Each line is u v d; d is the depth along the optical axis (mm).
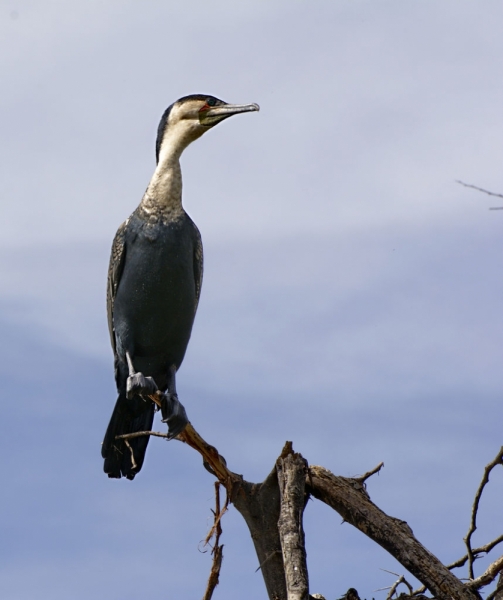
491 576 9938
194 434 11289
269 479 11086
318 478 10906
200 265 12656
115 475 12617
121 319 12320
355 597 10445
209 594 10688
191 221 12516
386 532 10398
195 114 12742
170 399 11570
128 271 12172
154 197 12242
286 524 10219
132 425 12617
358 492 10883
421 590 10688
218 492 11289
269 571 11102
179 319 12266
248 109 12758
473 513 10125
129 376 11758
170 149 12602
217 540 10938
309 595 9992
